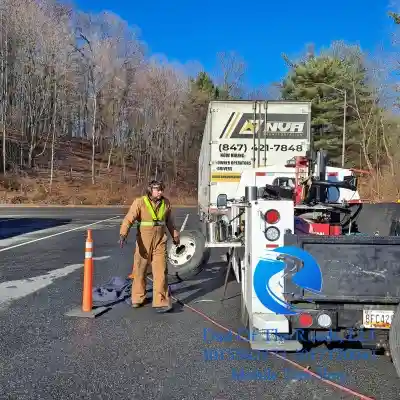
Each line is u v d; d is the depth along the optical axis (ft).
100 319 20.30
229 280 28.96
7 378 14.08
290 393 13.19
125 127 211.61
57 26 191.21
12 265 33.32
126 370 14.75
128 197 158.40
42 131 202.59
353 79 143.74
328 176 27.89
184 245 27.55
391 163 120.26
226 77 238.68
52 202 143.33
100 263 34.83
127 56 204.85
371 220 20.81
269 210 15.08
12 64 190.39
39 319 20.15
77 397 12.85
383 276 13.21
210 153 38.32
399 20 87.35
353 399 12.83
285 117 38.24
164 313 21.36
